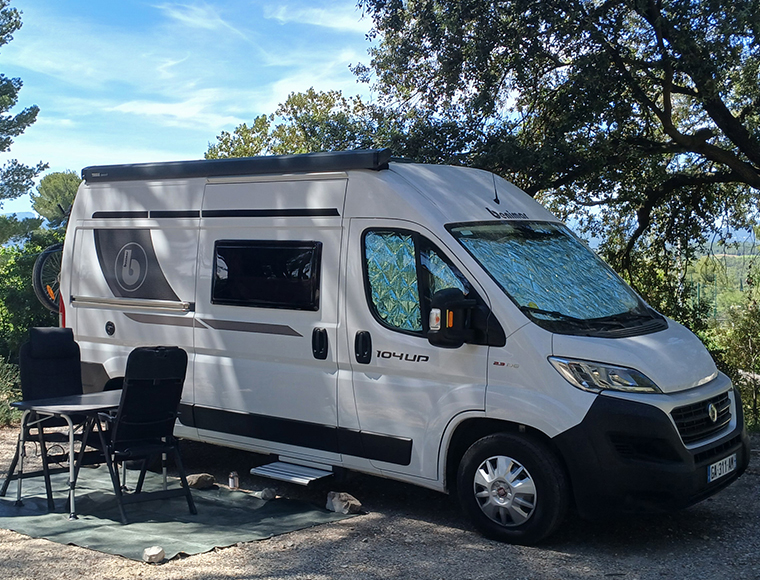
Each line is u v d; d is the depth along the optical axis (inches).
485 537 213.8
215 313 266.8
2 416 371.2
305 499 255.1
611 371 197.5
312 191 248.4
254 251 258.8
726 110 553.9
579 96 498.9
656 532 218.1
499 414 207.6
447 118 532.1
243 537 209.0
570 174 534.0
